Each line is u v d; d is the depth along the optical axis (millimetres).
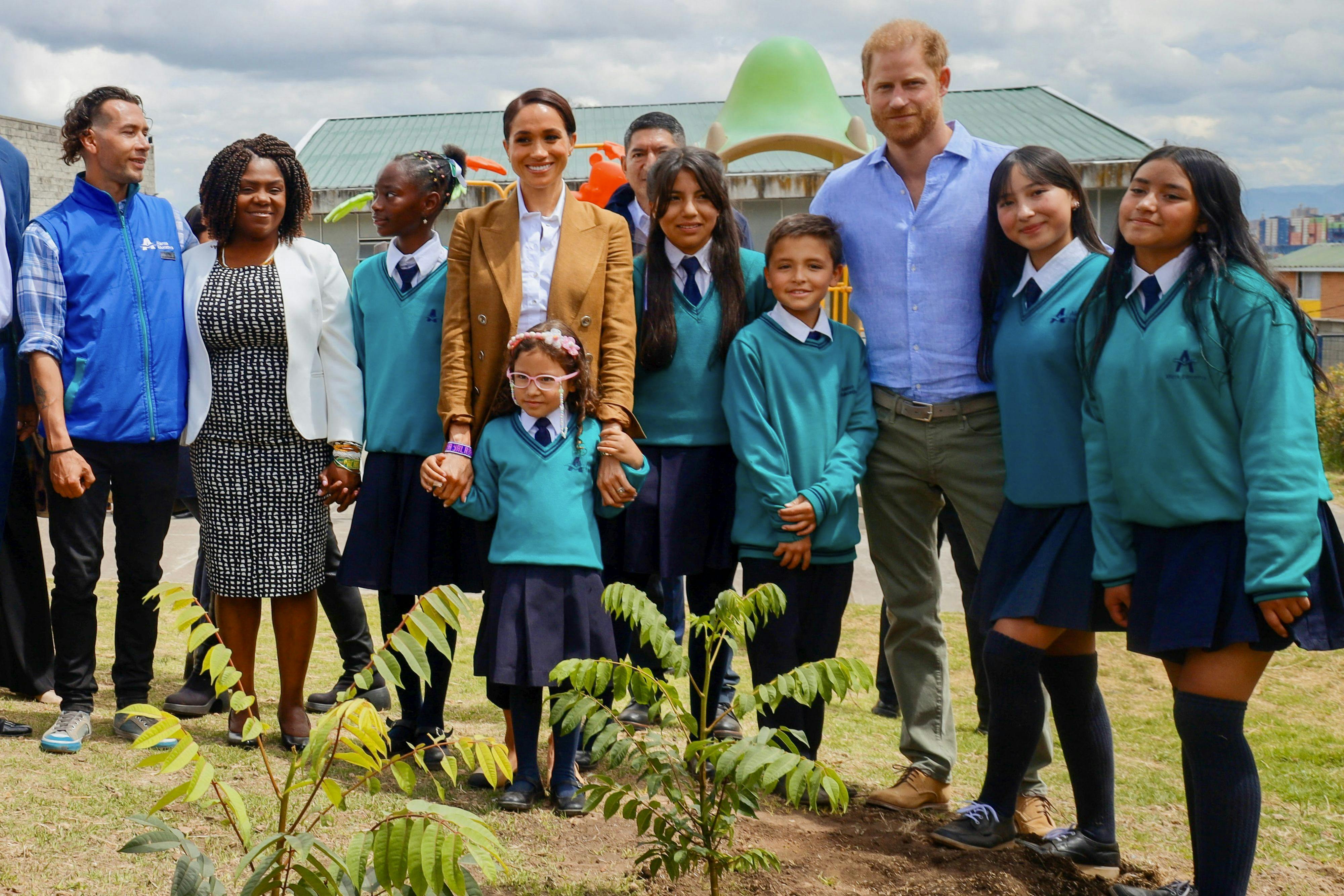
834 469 3475
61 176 18688
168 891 2672
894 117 3420
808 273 3484
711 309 3691
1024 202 3141
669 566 3664
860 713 5086
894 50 3396
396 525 3762
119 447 3832
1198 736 2715
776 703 2557
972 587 4332
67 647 3814
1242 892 2699
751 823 3336
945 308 3451
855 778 3986
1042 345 3115
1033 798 3463
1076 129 18969
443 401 3594
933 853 3127
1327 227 46750
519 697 3406
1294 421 2596
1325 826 3723
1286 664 6020
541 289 3627
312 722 4277
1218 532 2697
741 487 3566
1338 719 5074
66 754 3633
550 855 3047
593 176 8719
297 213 3844
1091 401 2949
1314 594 2594
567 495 3422
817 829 3357
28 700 4395
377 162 20469
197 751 2000
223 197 3697
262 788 3391
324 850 1956
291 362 3723
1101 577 2896
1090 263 3141
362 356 3900
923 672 3658
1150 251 2830
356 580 3730
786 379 3516
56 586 3820
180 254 3994
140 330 3826
